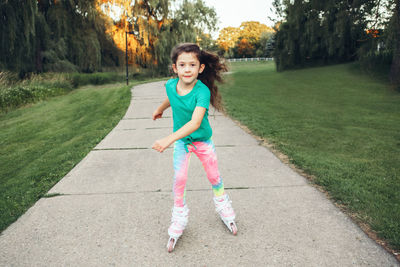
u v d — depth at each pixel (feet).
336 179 11.16
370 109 31.12
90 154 15.49
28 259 7.09
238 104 33.12
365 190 10.25
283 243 7.43
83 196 10.46
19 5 58.23
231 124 22.57
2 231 8.33
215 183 7.93
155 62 112.37
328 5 66.08
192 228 8.29
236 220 8.62
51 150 17.08
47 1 78.38
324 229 7.96
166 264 6.81
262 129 20.49
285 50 95.25
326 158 14.08
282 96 42.34
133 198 10.23
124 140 18.34
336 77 63.93
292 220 8.49
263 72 97.71
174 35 111.65
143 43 106.32
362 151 15.58
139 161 14.21
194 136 7.13
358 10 54.39
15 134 22.26
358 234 7.66
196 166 13.09
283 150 15.24
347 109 30.99
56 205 9.80
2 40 58.18
